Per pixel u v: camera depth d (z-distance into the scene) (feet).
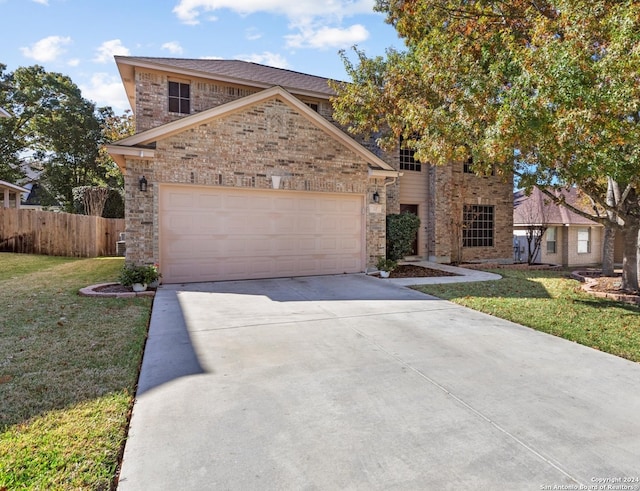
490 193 54.65
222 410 10.58
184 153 29.84
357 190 36.76
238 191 32.19
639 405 11.11
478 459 8.50
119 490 7.40
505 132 17.81
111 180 98.48
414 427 9.80
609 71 15.33
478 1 24.39
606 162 17.93
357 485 7.60
